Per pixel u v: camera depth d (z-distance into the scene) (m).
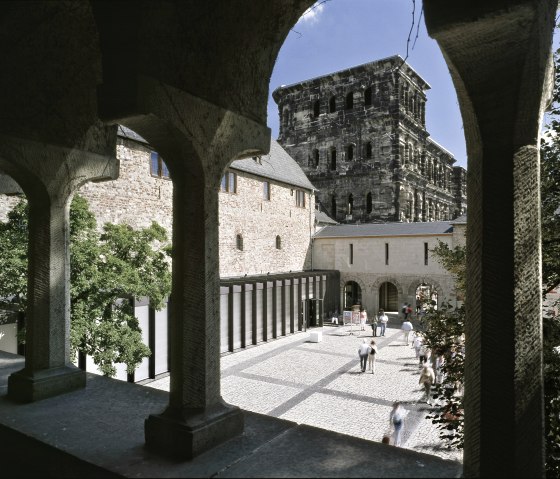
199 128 3.14
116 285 10.98
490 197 2.31
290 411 14.05
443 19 2.18
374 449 2.98
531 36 2.09
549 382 5.52
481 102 2.30
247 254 28.59
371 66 44.53
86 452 2.98
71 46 4.17
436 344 7.03
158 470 2.73
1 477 3.38
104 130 4.83
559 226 6.52
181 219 3.21
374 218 44.34
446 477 2.59
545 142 6.84
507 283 2.27
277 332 26.78
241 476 2.64
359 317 31.56
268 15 3.59
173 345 3.17
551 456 5.25
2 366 5.17
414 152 48.06
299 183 34.50
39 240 4.30
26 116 4.07
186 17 3.00
